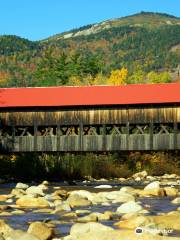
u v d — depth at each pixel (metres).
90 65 130.62
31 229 13.77
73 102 46.28
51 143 47.09
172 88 47.06
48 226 15.28
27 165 42.56
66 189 31.59
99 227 13.87
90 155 44.62
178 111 45.66
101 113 46.34
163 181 39.19
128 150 46.22
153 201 22.59
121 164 45.75
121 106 46.22
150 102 45.41
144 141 46.16
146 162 46.41
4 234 13.27
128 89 47.59
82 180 41.53
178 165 47.09
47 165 42.75
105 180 41.41
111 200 23.09
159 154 47.78
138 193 25.92
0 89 49.47
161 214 17.56
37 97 47.50
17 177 41.91
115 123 46.16
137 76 130.38
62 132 49.19
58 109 46.81
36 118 47.03
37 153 47.50
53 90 48.56
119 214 18.02
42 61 143.00
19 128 48.97
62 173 42.25
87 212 18.73
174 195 25.80
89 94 47.28
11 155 47.53
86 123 46.50
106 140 46.50
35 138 47.22
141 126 47.53
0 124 47.53
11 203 22.66
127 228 14.71
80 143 46.78
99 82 117.50
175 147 45.75
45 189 31.81
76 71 128.12
